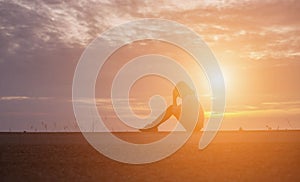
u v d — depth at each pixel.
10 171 23.67
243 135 54.00
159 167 25.11
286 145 36.38
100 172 23.45
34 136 51.44
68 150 33.66
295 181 20.70
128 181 20.94
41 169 24.23
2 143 40.75
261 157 28.69
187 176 22.17
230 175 22.33
